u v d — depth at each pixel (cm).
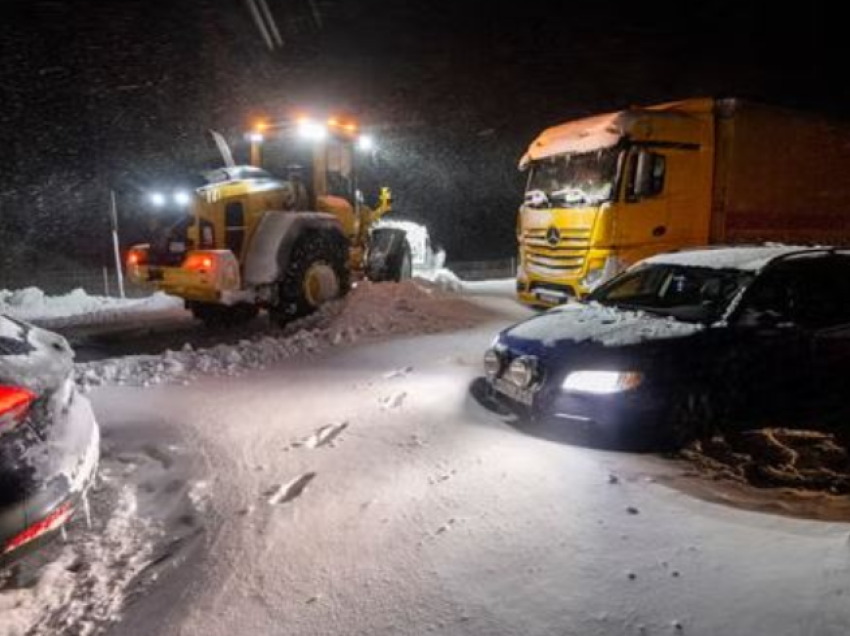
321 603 290
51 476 304
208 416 547
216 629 280
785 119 1114
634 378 443
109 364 708
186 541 356
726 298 517
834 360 503
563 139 1027
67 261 2006
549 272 1023
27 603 305
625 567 296
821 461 426
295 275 1007
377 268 1261
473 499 371
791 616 253
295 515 369
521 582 291
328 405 565
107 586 318
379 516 361
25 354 338
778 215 1134
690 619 258
